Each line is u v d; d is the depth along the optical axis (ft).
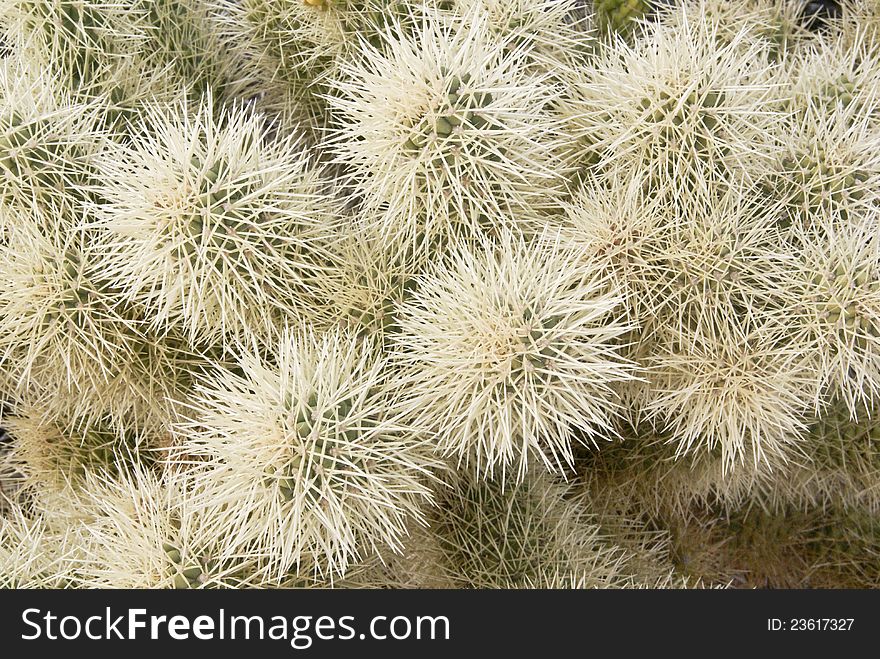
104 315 1.22
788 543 1.65
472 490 1.28
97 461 1.44
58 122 1.20
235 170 1.11
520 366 1.06
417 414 1.12
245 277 1.13
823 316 1.15
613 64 1.23
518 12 1.26
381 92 1.11
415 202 1.13
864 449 1.42
